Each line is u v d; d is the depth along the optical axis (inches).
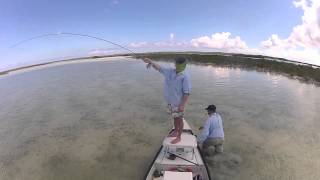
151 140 506.9
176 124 340.8
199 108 670.5
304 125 550.3
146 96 813.2
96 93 876.6
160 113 653.9
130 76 1157.7
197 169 332.2
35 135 553.9
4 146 510.6
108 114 661.3
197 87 899.4
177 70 308.3
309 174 378.3
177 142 339.9
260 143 473.1
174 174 282.2
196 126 553.6
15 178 400.5
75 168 418.6
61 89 964.6
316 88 857.5
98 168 415.8
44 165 433.1
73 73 1318.9
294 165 401.4
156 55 1923.0
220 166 396.2
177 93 316.8
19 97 884.6
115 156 450.6
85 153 465.4
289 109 652.7
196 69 1296.8
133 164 423.5
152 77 1113.4
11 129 595.2
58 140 522.6
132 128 565.9
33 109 736.3
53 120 639.1
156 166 337.1
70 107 737.0
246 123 566.3
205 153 416.2
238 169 389.7
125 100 778.8
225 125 557.0
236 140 485.1
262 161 412.5
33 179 395.2
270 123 564.1
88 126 588.1
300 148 453.4
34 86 1055.6
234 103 709.3
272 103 703.7
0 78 1326.3
